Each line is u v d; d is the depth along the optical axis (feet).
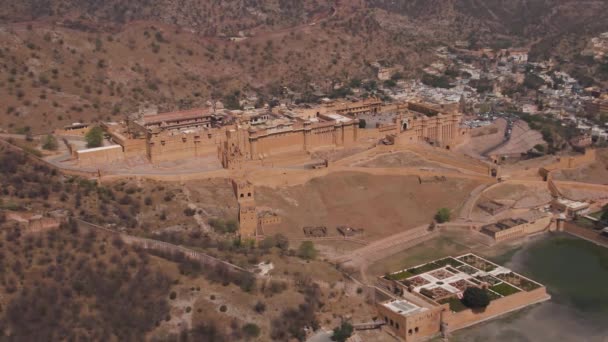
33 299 632.79
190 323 654.12
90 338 621.31
